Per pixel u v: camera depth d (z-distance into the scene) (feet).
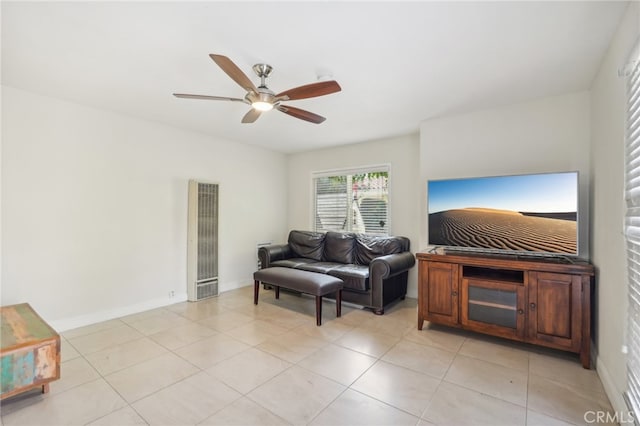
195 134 13.51
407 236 13.92
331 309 12.09
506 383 6.82
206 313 11.49
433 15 5.56
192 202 13.01
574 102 8.98
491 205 9.45
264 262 14.71
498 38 6.30
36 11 5.46
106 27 5.97
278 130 13.20
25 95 9.05
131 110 10.76
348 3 5.23
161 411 5.89
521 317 8.29
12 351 5.93
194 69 7.72
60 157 9.73
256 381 6.91
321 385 6.76
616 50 6.07
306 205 17.62
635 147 4.83
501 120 10.12
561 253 8.36
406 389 6.61
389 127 12.61
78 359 7.89
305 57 7.07
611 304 6.38
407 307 12.35
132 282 11.44
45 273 9.45
